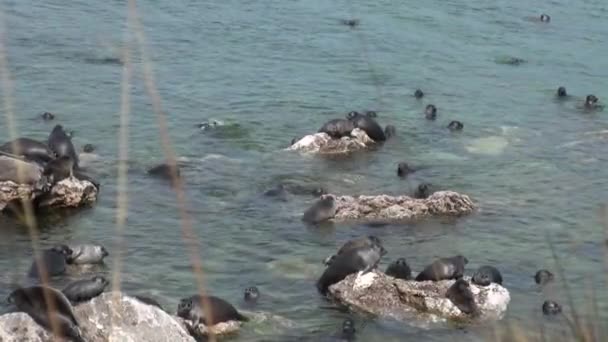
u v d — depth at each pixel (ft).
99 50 255.29
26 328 111.55
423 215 169.37
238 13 299.17
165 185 177.47
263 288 140.77
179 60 253.85
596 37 293.23
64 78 233.35
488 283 137.39
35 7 289.33
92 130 203.21
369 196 172.14
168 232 158.92
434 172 191.62
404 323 131.75
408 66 258.98
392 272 142.20
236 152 196.54
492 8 315.99
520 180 188.85
